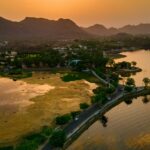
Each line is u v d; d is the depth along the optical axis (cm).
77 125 13438
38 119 14400
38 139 11538
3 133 12750
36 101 17838
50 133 12125
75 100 17825
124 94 19275
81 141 12262
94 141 12131
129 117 15312
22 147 10356
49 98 18475
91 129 13775
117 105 17725
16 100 18275
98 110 15762
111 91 19200
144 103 18100
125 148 11144
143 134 12619
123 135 12669
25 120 14350
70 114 14300
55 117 14588
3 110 16238
